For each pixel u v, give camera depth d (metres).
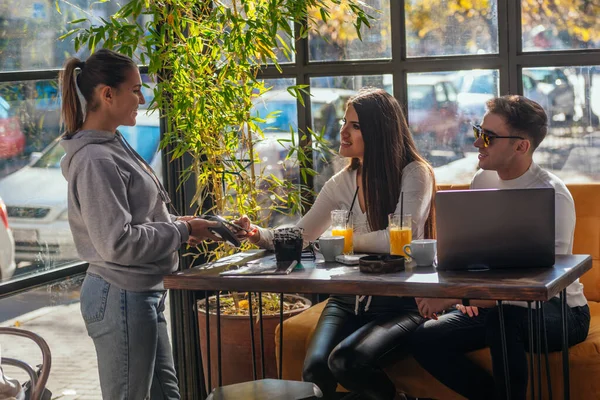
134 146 3.61
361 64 3.52
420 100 3.48
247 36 3.01
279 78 3.64
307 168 3.42
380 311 2.78
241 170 3.26
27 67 3.07
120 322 2.38
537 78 3.32
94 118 2.44
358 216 2.94
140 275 2.42
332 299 2.91
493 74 3.37
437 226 2.28
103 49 2.49
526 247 2.26
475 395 2.59
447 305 2.51
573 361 2.51
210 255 3.47
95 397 3.20
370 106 2.85
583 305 2.64
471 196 2.25
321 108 3.61
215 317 3.25
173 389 2.64
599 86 3.25
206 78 3.22
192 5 3.21
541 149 3.37
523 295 2.03
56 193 3.15
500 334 2.44
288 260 2.52
